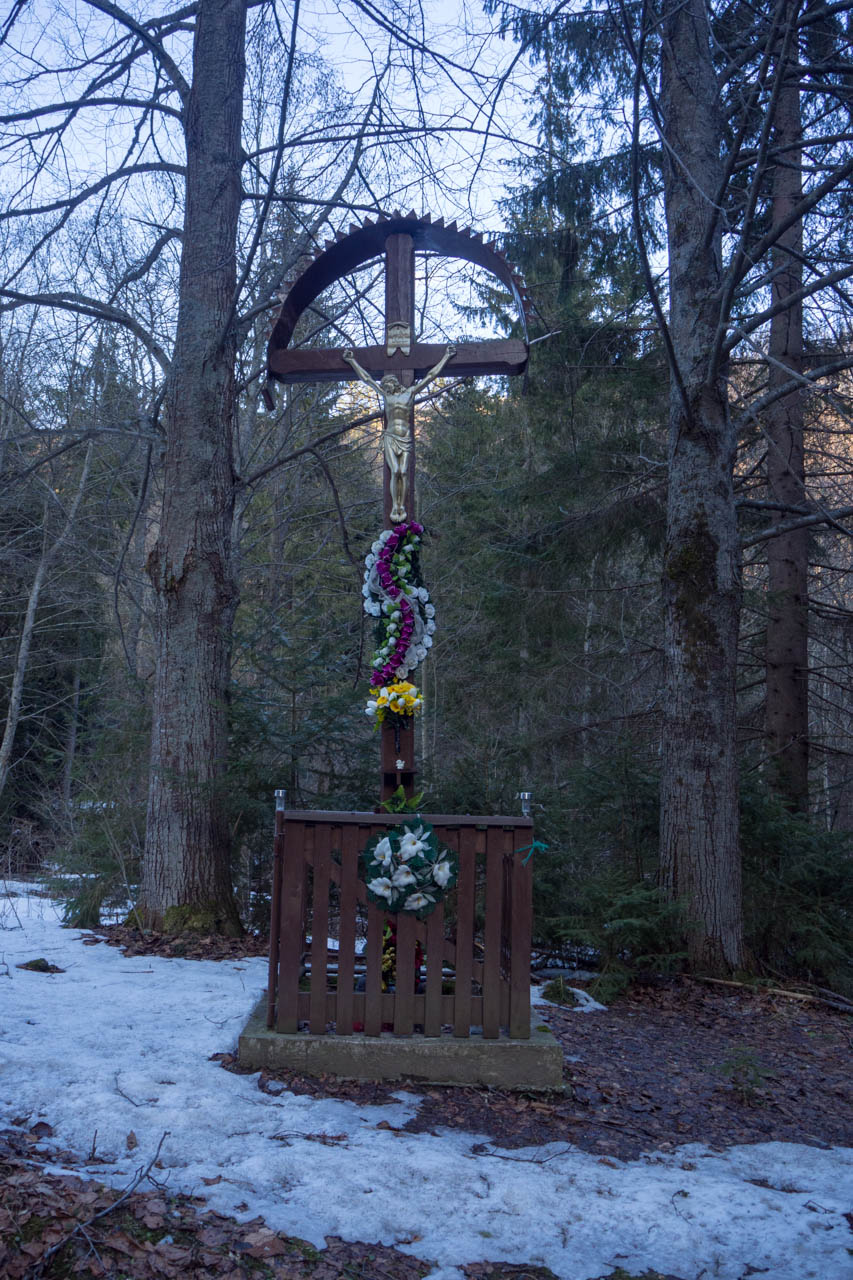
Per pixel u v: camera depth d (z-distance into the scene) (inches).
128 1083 156.3
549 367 487.2
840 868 366.0
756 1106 191.5
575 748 514.9
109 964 252.8
